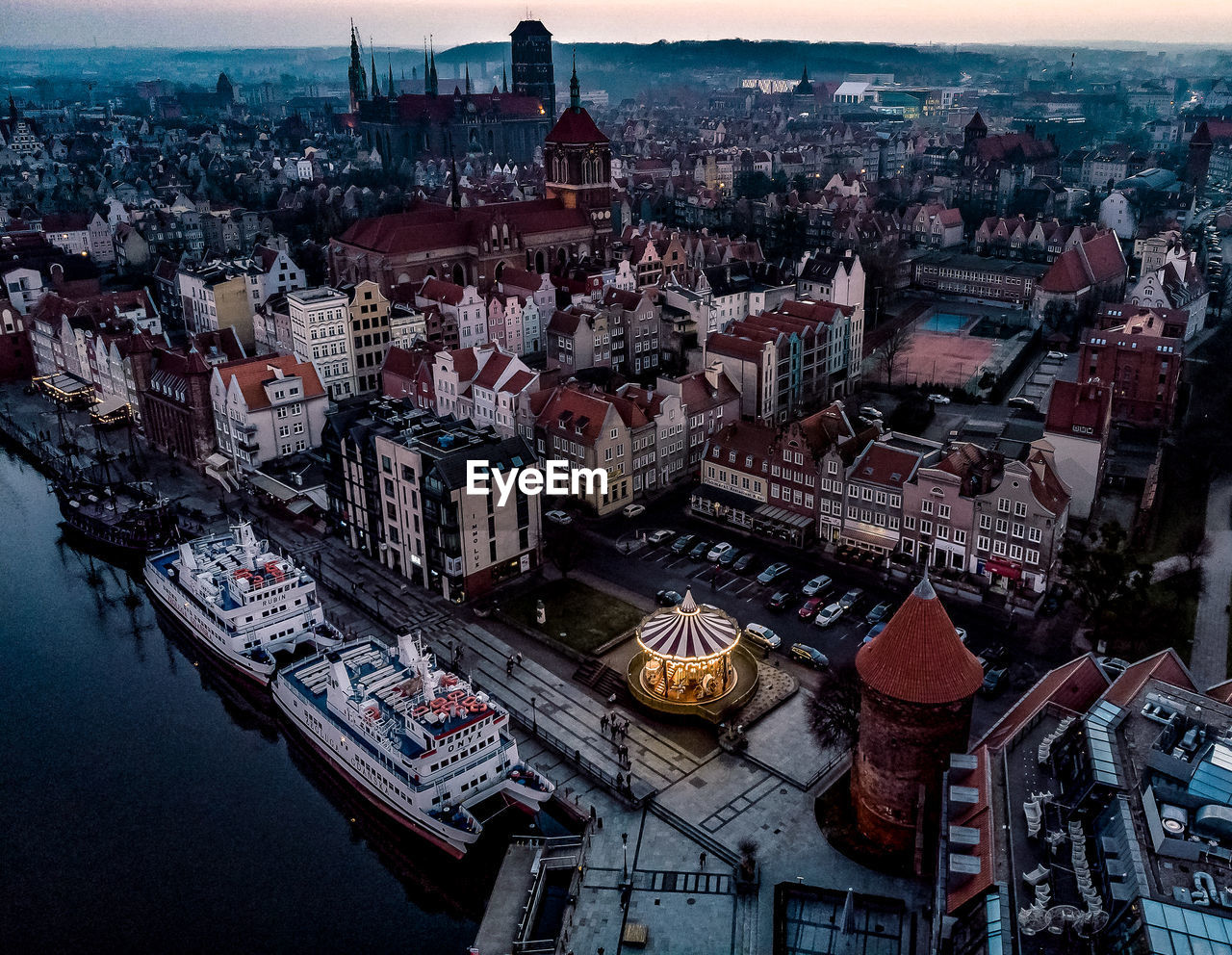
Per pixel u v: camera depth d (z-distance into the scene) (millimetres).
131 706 118125
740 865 85688
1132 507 146125
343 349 187750
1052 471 127250
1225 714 74375
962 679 80875
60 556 155750
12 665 126125
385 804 97312
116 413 195000
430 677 98750
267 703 117375
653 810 94375
